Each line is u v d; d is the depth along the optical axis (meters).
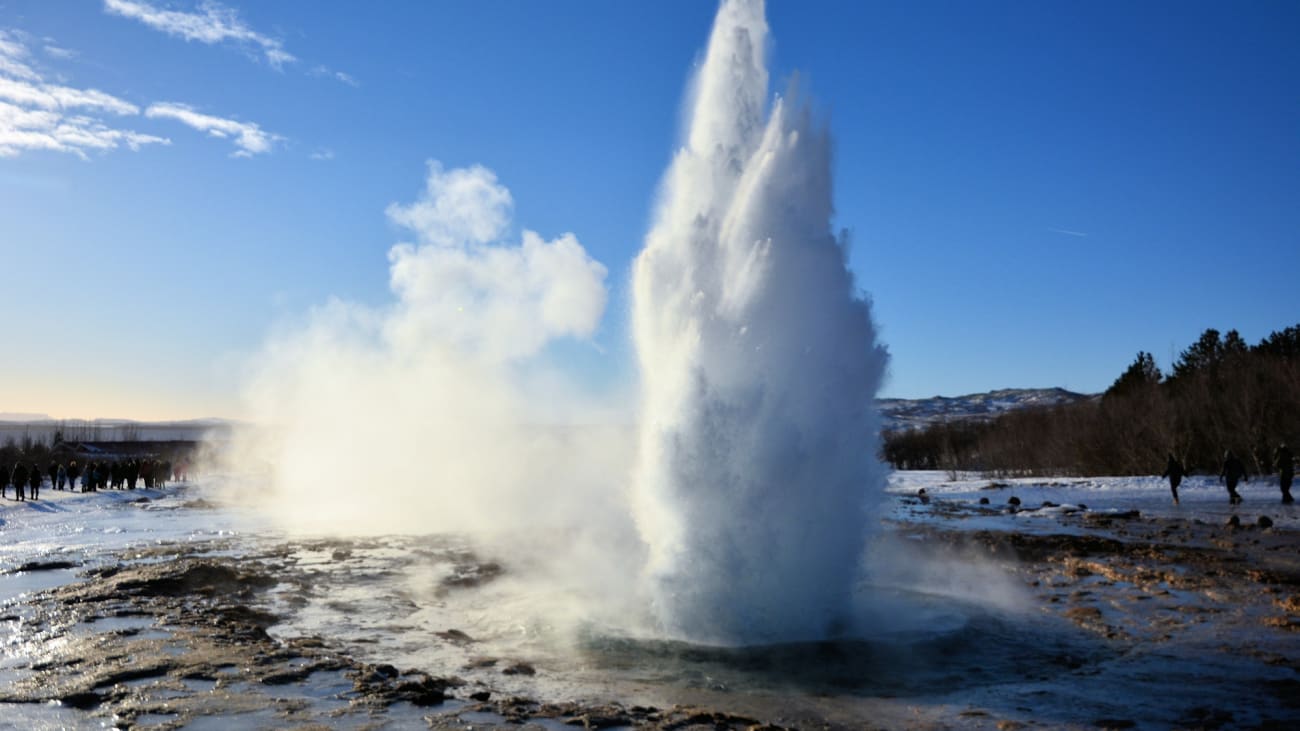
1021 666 8.84
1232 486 28.91
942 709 7.42
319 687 7.23
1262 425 42.91
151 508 33.16
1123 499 32.28
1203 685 8.10
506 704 7.02
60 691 6.91
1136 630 10.43
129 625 9.84
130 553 17.95
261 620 11.09
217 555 17.84
